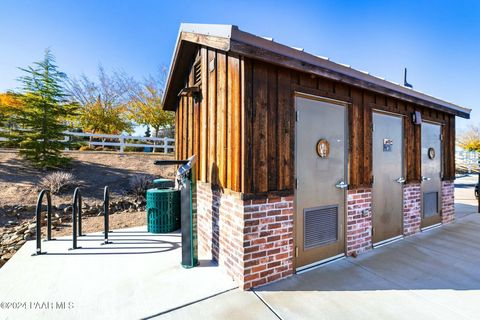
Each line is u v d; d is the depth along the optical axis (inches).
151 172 377.1
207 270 119.7
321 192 130.0
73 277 112.3
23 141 336.8
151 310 88.0
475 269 122.2
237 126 104.8
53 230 200.5
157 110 734.5
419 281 110.1
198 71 159.2
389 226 165.5
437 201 207.0
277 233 111.3
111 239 165.5
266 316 84.7
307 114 125.0
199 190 157.5
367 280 111.0
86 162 386.0
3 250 178.5
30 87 364.5
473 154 976.3
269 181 108.3
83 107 663.1
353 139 143.6
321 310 88.1
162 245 153.9
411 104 182.7
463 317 84.2
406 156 177.8
